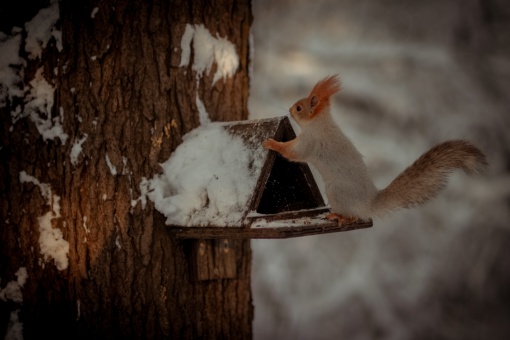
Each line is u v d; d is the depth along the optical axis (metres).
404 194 6.52
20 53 6.51
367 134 9.58
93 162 6.50
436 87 9.94
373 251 9.43
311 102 6.53
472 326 9.68
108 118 6.50
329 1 10.29
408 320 9.34
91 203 6.49
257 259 9.27
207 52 6.57
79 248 6.49
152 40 6.52
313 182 6.53
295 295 9.20
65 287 6.50
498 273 9.99
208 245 6.53
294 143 6.48
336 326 9.17
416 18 10.35
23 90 6.50
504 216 9.43
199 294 6.54
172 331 6.51
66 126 6.50
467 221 9.37
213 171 6.49
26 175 6.49
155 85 6.52
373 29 10.27
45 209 6.50
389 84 9.82
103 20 6.51
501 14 10.52
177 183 6.50
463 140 6.52
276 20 10.18
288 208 6.54
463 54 10.20
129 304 6.49
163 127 6.52
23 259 6.49
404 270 9.41
